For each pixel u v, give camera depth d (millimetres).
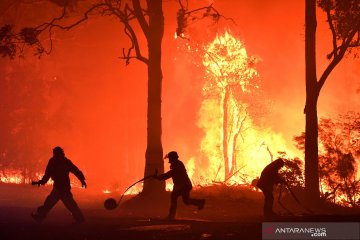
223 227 15383
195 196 24672
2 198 27219
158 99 25922
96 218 18641
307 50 24766
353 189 25297
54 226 16156
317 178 24391
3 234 14531
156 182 25219
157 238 13859
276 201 24047
